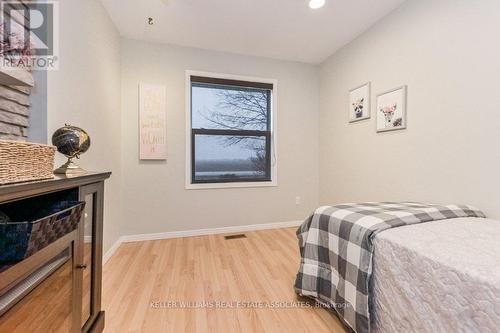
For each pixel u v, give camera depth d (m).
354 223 1.33
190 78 2.94
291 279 1.86
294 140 3.41
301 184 3.45
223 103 3.18
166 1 2.10
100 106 2.07
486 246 0.99
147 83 2.78
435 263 0.91
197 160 3.07
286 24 2.48
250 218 3.21
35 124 1.27
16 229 0.62
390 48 2.27
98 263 1.20
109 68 2.30
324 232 1.52
